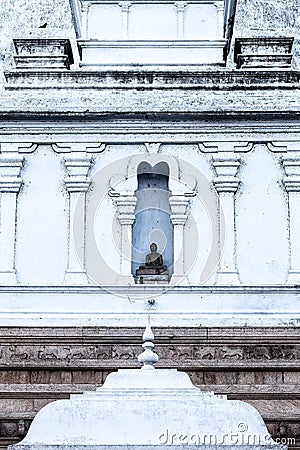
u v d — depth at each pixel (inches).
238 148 1347.2
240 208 1333.7
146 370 765.3
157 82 1386.6
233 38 1521.9
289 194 1333.7
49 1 1587.1
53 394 1117.1
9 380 1162.6
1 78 1552.7
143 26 1448.1
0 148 1347.2
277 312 1293.1
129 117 1352.1
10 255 1320.1
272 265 1316.4
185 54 1432.1
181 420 718.5
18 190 1338.6
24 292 1301.7
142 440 709.3
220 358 1207.6
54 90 1375.5
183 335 1216.2
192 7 1453.0
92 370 1166.3
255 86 1375.5
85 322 1285.7
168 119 1353.3
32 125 1350.9
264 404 1115.3
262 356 1207.6
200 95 1365.7
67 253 1323.8
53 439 713.6
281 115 1344.7
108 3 1453.0
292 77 1386.6
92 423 718.5
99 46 1430.9
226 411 724.7
